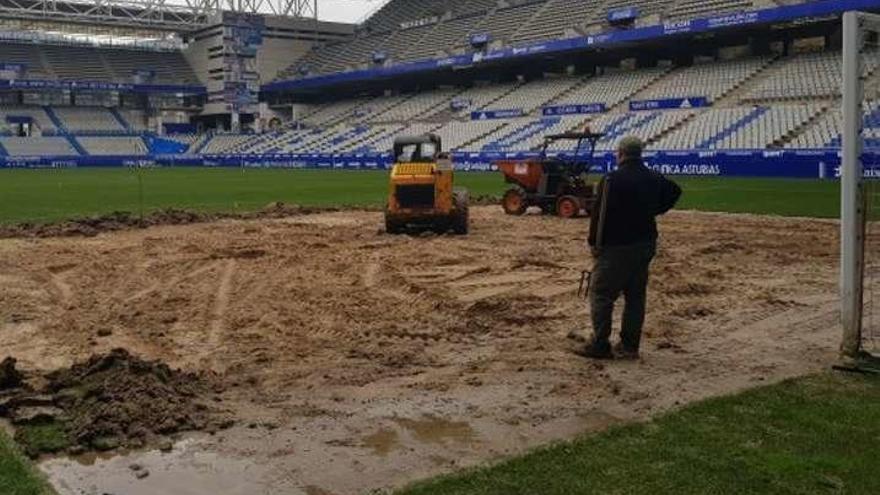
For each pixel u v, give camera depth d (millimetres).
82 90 73438
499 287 11828
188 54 83062
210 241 16891
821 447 5461
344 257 14570
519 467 5223
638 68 57000
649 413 6348
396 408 6613
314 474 5336
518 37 59875
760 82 45469
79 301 10930
